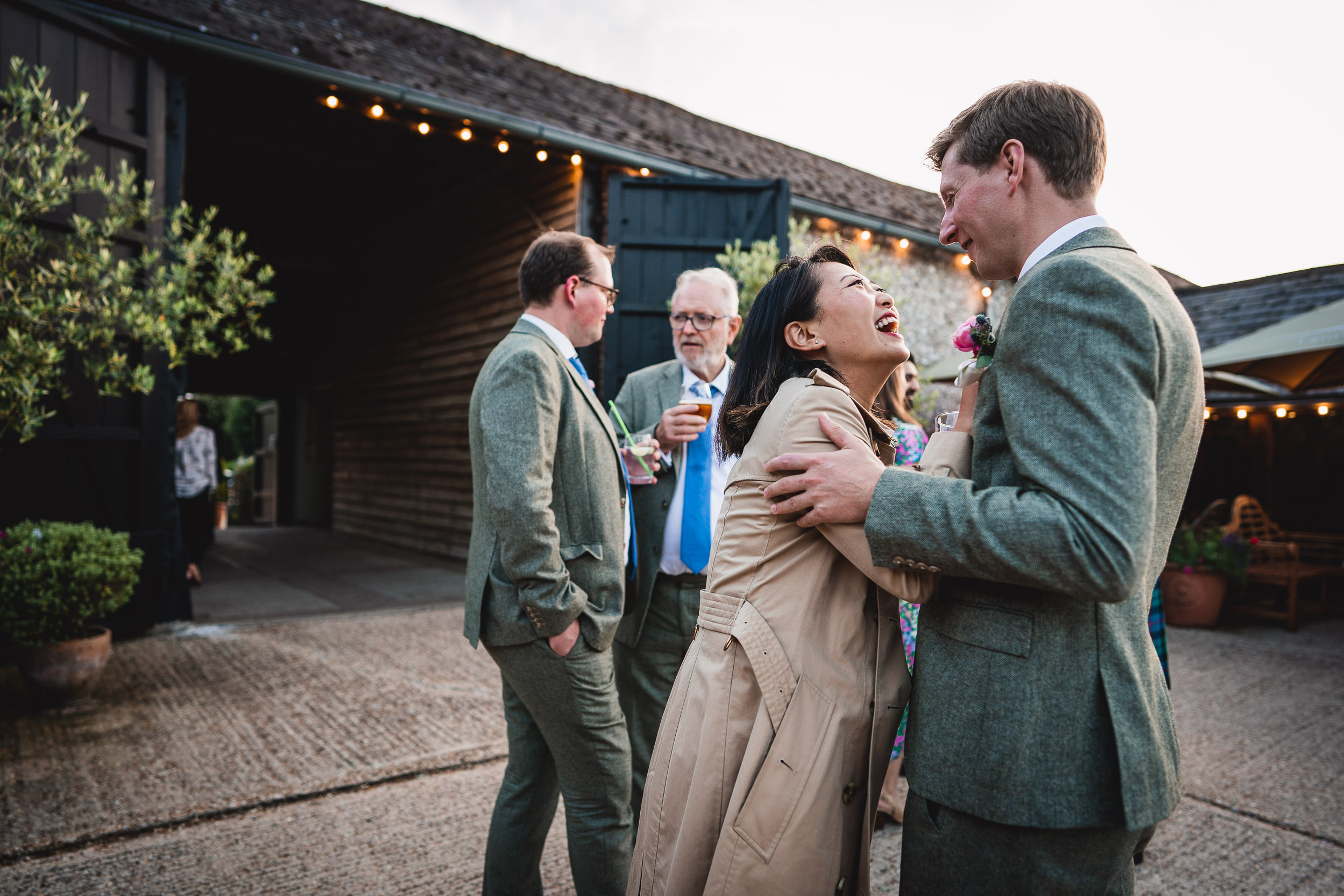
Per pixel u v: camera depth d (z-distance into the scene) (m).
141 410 4.99
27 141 3.61
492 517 1.80
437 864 2.38
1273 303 7.40
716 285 2.52
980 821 1.01
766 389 1.27
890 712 1.17
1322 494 8.62
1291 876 2.40
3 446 4.45
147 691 4.03
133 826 2.56
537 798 1.89
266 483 16.44
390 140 8.11
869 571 1.06
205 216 4.33
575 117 7.16
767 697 1.12
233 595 6.85
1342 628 6.57
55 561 3.69
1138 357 0.90
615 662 2.38
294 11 6.77
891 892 2.30
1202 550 6.55
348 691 4.09
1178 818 2.81
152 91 5.03
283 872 2.32
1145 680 1.00
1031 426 0.93
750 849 1.09
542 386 1.76
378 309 11.16
